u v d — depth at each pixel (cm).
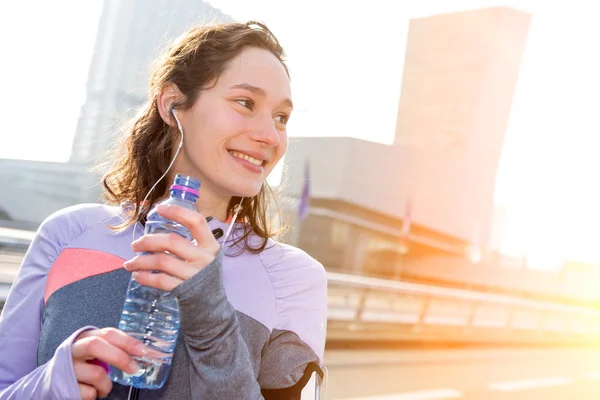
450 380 841
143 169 122
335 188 3631
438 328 1309
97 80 2055
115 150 134
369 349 1029
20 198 2141
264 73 111
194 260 86
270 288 116
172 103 114
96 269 109
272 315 114
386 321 1141
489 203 4266
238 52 111
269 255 120
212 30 114
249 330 111
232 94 109
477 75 4231
